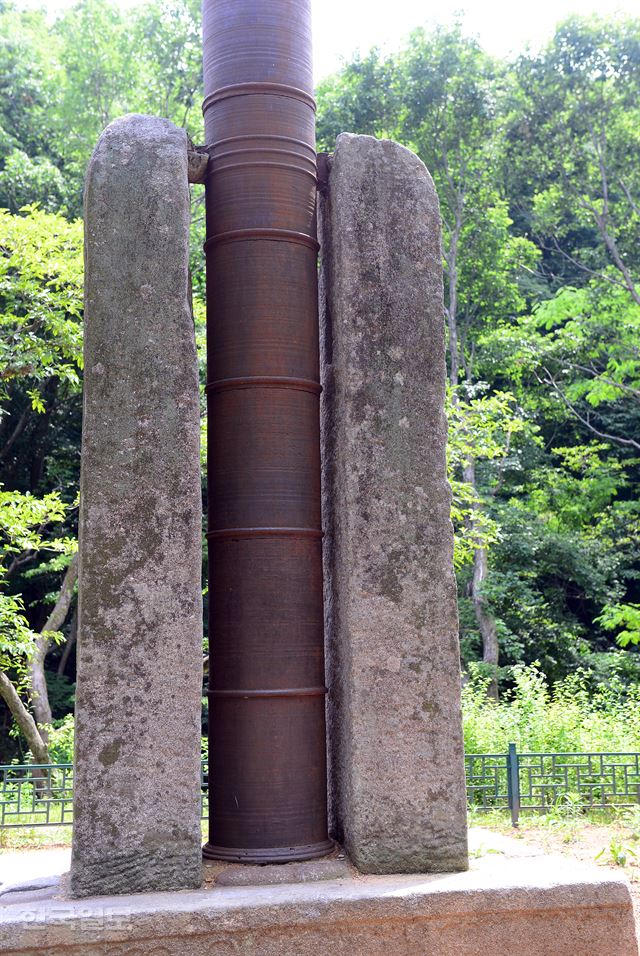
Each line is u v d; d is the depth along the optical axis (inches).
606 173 698.2
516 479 759.1
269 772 160.4
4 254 373.1
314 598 170.4
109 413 154.7
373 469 164.9
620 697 536.4
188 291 162.1
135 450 154.3
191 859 146.6
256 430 169.8
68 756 463.8
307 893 141.1
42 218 361.1
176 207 162.6
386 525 163.6
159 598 151.3
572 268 881.5
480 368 759.7
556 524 719.1
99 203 160.4
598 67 675.4
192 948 134.8
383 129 732.7
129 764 146.6
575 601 775.1
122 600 150.0
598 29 671.1
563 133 692.1
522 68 694.5
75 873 142.8
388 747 157.9
